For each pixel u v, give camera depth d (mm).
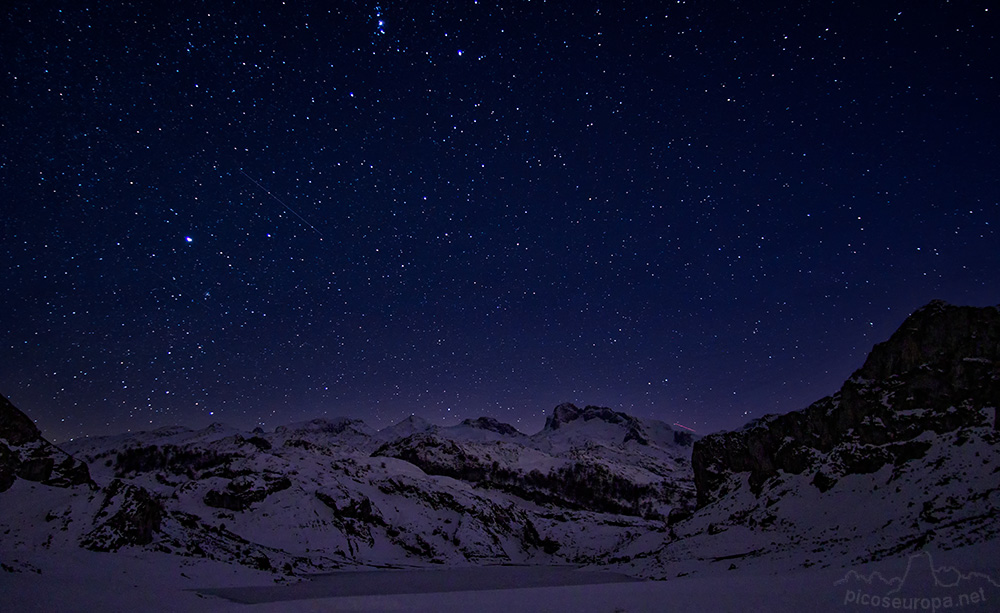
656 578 52969
